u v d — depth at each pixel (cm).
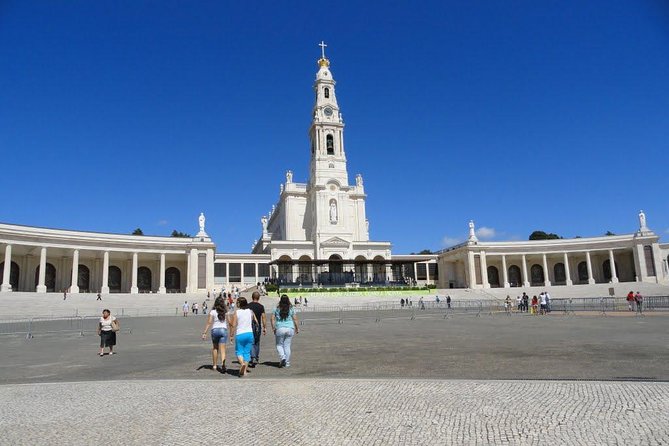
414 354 1672
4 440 768
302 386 1119
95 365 1622
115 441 752
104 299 5847
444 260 9762
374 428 775
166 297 6328
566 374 1210
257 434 765
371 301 6456
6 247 6425
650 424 747
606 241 8650
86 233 7169
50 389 1159
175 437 764
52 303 5328
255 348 1538
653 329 2369
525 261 9025
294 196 10162
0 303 5078
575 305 4934
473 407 876
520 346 1814
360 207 9969
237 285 8869
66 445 738
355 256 9269
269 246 9325
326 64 10656
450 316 4019
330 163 9762
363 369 1380
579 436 705
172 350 2011
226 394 1060
